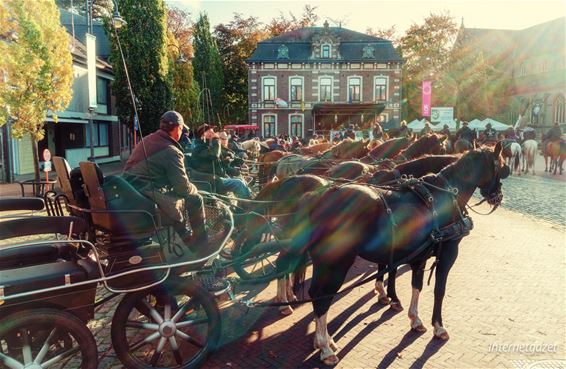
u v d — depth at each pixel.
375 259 4.94
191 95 39.31
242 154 17.12
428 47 55.75
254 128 40.84
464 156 5.75
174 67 38.62
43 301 3.89
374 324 5.78
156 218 4.55
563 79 53.38
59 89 15.34
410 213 4.98
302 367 4.74
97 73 30.12
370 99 45.56
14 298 3.73
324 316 4.87
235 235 6.19
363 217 4.77
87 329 3.95
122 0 28.56
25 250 4.36
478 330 5.57
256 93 45.88
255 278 5.70
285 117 46.06
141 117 29.38
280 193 6.14
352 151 10.99
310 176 6.19
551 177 23.25
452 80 53.66
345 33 47.38
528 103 56.72
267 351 5.09
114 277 4.01
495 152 5.82
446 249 5.43
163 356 4.94
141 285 4.36
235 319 5.98
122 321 4.36
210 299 4.64
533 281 7.32
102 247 4.58
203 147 8.74
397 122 42.72
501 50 64.75
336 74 45.47
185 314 4.80
